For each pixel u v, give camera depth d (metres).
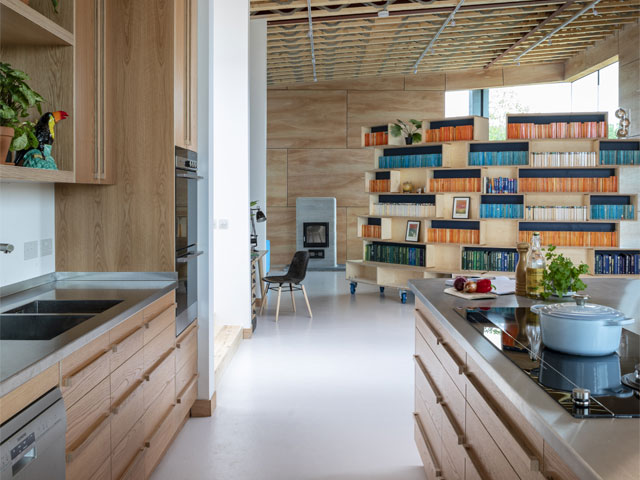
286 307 8.53
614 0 8.66
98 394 2.34
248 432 3.89
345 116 13.59
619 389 1.50
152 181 3.53
